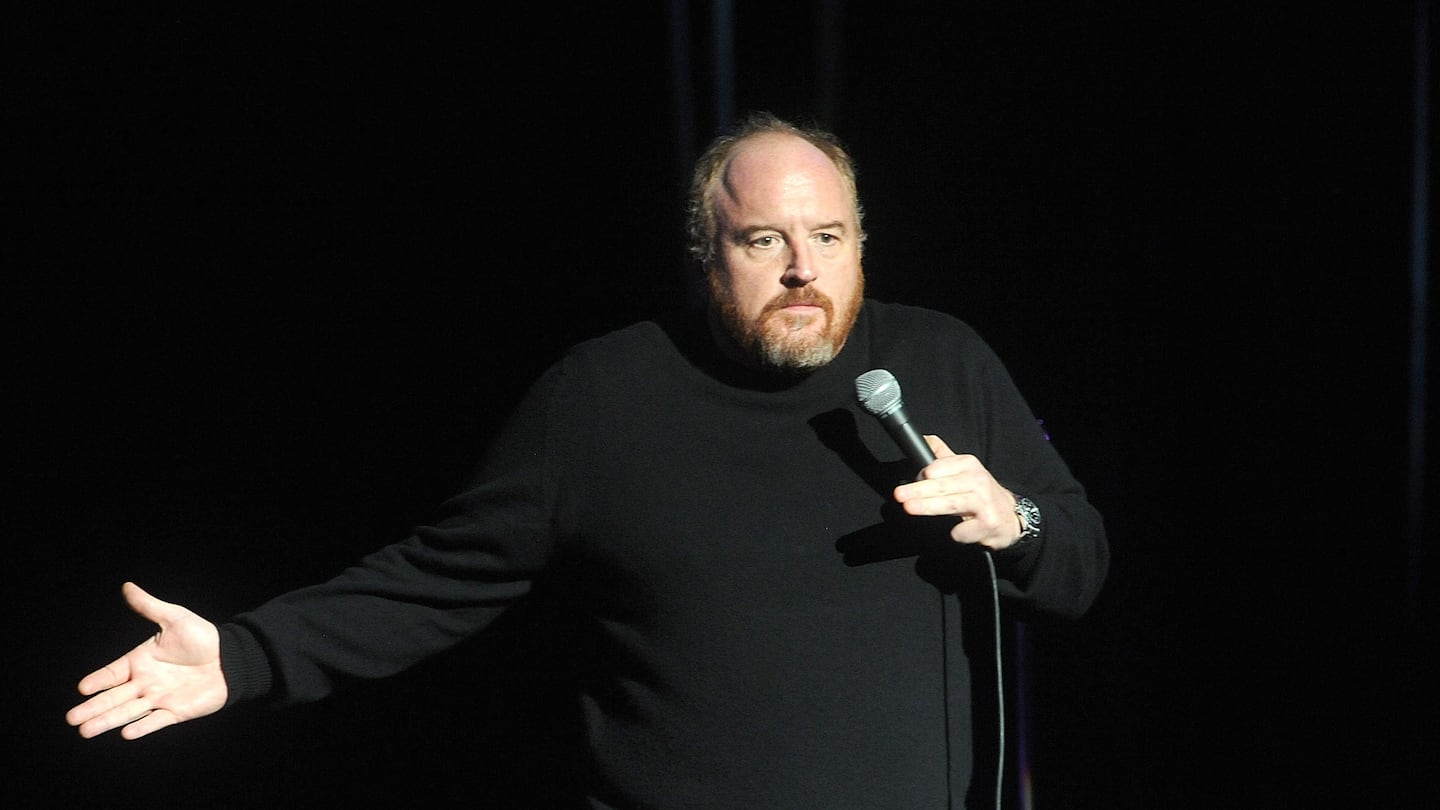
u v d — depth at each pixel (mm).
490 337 11375
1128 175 11914
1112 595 11953
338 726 11523
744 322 6391
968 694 6484
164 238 10984
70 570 11172
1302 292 11695
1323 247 11641
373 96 11062
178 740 11391
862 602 6270
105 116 10734
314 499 11328
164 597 11203
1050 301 12070
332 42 10961
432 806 11500
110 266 10961
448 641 6770
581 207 11367
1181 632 11898
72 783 11211
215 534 11250
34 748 11156
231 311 11148
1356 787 11609
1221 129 11734
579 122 11312
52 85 10625
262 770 11438
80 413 11086
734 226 6414
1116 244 11969
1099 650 11875
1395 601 11633
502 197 11297
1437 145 11406
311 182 11094
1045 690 11867
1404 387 11570
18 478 11070
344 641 6438
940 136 12031
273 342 11227
